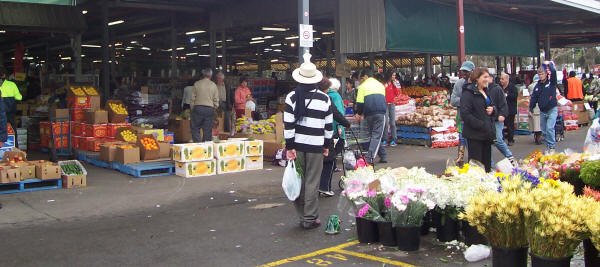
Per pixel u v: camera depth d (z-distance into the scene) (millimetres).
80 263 5035
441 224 5445
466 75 9992
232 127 13352
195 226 6371
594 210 3703
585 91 23547
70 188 8609
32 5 13305
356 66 36406
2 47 25484
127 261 5098
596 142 6805
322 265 4906
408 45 14500
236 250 5422
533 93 11859
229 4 17688
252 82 19281
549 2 17156
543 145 13844
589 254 3832
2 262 5062
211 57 18547
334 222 5961
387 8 13695
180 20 20328
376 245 5508
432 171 9984
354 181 5602
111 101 12047
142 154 10367
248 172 10086
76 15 14062
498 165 5840
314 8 15180
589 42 31781
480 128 7066
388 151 12984
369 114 10367
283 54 38375
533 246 3824
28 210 7156
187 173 9531
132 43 30453
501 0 17000
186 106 15141
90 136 11820
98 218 6762
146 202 7652
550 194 3854
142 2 16750
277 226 6344
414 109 14680
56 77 15594
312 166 6160
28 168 8438
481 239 5113
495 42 20000
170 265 4973
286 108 6066
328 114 6211
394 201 5156
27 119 13891
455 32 16859
